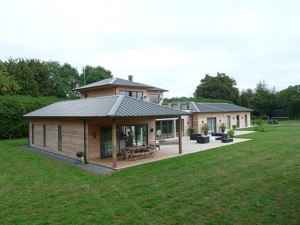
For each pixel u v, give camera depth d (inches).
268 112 2117.4
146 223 237.5
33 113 824.3
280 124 1587.1
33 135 812.0
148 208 273.9
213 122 1226.6
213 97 2193.7
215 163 490.6
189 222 238.1
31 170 466.9
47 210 273.1
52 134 698.2
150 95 1290.6
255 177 382.6
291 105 2028.8
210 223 233.9
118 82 1029.8
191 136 962.1
